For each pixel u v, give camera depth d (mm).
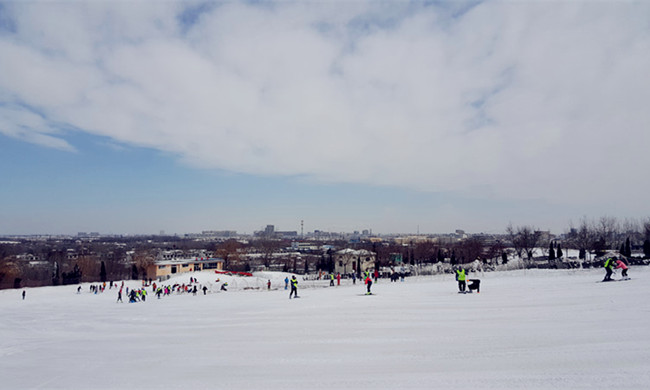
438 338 17172
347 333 19562
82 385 13234
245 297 48344
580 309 21594
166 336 22594
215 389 11945
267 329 22266
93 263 121625
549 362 12578
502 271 60062
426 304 28188
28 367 16125
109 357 17562
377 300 32594
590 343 14461
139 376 14000
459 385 10984
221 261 129500
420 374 12250
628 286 29516
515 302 26328
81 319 33562
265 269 140000
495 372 11938
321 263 133625
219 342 19562
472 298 30234
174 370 14625
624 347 13688
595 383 10500
